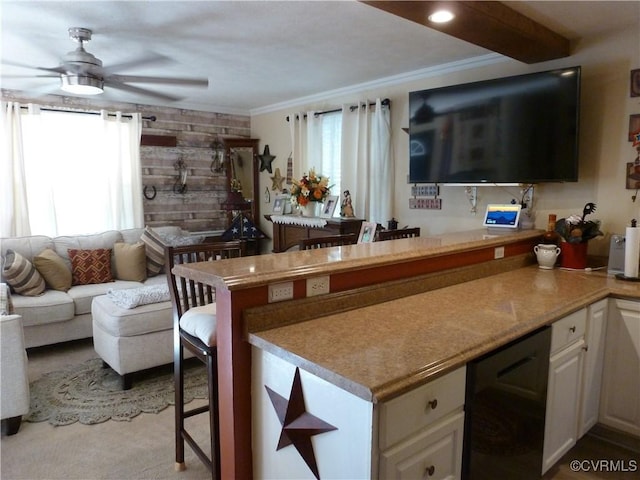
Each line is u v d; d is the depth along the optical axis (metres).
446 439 1.41
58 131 4.82
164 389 3.08
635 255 2.56
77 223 5.00
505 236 2.87
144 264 4.48
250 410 1.66
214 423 1.82
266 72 4.04
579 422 2.28
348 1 2.51
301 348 1.46
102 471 2.21
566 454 2.35
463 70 3.74
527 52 3.01
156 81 3.23
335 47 3.32
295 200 4.87
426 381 1.29
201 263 1.86
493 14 2.43
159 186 5.62
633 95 2.86
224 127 6.04
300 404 1.44
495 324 1.71
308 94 5.04
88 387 3.11
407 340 1.53
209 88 4.71
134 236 4.78
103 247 4.54
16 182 4.57
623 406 2.39
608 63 2.95
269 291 1.67
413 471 1.31
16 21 2.78
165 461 2.29
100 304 3.30
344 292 1.89
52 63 3.73
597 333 2.33
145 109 5.46
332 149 4.93
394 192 4.36
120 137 5.15
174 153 5.69
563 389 2.06
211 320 1.89
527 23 2.67
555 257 2.93
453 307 1.96
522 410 1.75
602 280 2.58
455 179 3.52
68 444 2.44
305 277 1.74
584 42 3.03
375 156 4.37
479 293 2.23
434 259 2.34
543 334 1.84
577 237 2.87
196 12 2.65
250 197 6.11
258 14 2.69
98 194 5.09
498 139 3.24
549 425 1.98
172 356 3.24
